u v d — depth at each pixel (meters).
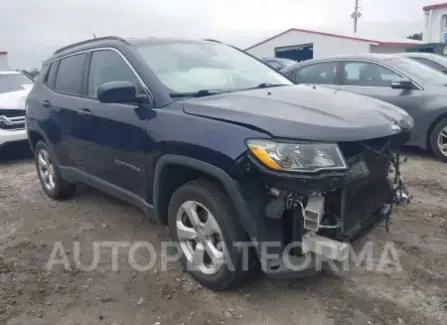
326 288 3.33
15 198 5.64
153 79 3.69
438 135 6.69
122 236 4.34
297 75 8.37
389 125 3.10
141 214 4.85
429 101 6.70
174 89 3.64
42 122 5.13
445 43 23.41
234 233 3.05
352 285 3.36
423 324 2.91
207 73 4.00
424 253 3.80
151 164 3.54
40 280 3.59
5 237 4.44
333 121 2.92
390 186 3.59
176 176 3.54
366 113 3.15
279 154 2.76
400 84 6.88
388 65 7.23
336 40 29.11
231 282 3.19
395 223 4.38
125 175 3.94
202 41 4.58
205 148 3.04
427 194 5.26
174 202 3.46
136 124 3.64
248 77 4.18
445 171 6.23
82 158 4.54
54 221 4.79
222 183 3.01
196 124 3.19
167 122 3.38
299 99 3.38
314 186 2.74
